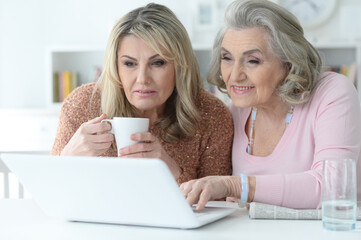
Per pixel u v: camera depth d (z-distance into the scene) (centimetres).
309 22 421
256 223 114
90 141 138
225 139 175
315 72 158
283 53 150
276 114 163
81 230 109
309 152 155
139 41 153
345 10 415
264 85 150
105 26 445
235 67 150
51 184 111
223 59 155
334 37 423
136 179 102
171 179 100
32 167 110
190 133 172
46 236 104
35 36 447
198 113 172
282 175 132
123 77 157
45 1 445
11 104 449
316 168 139
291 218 118
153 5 161
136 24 154
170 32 157
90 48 419
